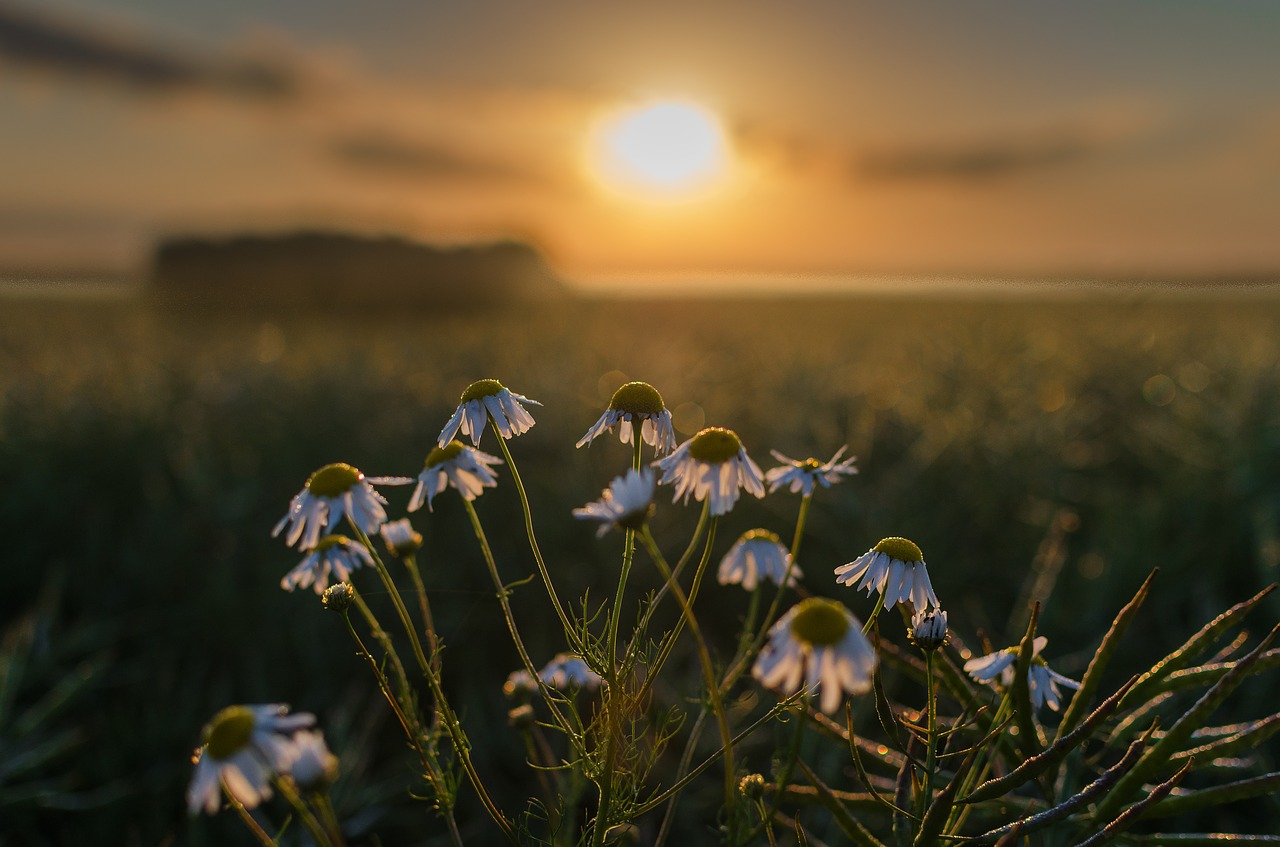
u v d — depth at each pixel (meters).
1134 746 0.96
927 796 1.02
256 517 4.80
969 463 4.95
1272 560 3.33
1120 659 3.08
